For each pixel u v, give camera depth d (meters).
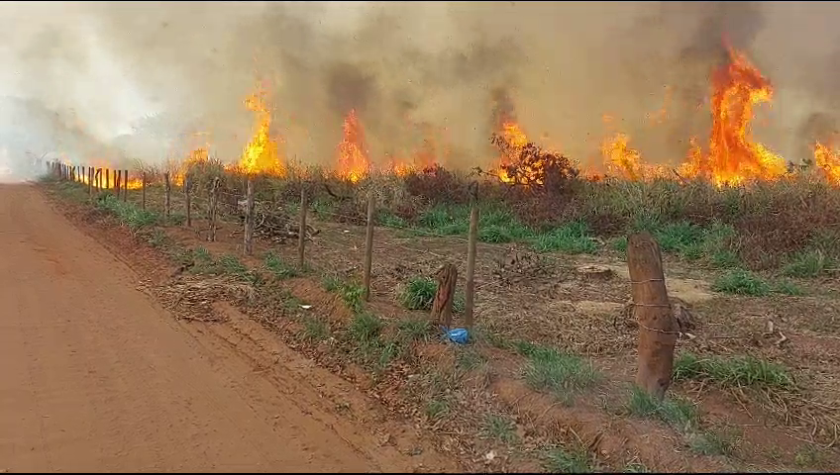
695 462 4.41
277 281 9.11
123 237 13.67
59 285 9.74
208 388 5.90
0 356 6.65
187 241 12.17
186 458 4.62
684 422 4.86
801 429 5.18
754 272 10.68
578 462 4.37
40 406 5.48
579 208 14.79
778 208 13.11
